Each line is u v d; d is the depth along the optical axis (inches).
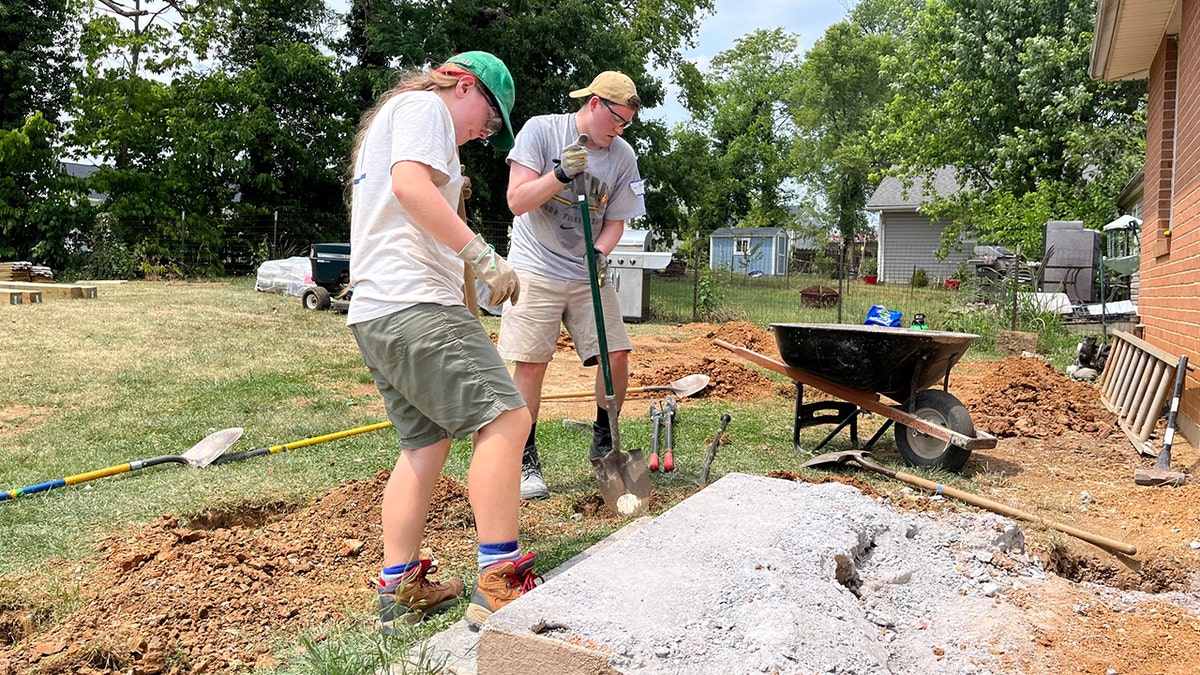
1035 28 931.3
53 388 289.3
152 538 151.6
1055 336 527.8
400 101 112.6
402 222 111.4
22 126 944.3
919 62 1010.1
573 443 228.5
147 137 949.8
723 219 2069.4
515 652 92.5
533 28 992.2
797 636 92.0
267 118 990.4
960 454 206.1
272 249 978.1
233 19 1048.8
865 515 136.3
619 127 169.9
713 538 119.7
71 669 107.0
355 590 132.4
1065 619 121.0
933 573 129.3
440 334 109.3
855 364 211.6
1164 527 178.2
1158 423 291.0
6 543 150.3
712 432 249.3
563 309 179.6
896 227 1417.3
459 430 111.9
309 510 167.0
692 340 505.4
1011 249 770.2
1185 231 297.3
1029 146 877.2
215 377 318.7
